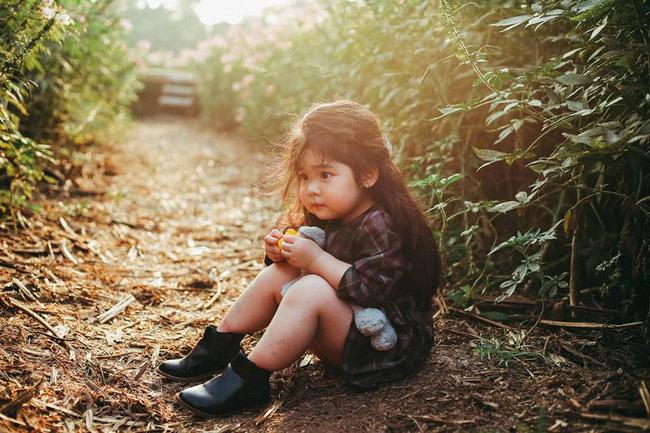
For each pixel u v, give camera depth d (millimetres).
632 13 1671
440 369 1741
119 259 2885
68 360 1855
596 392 1566
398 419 1527
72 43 3693
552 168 1759
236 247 3236
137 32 14586
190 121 8945
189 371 1804
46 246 2777
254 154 6152
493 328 2047
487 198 2611
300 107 4258
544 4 1972
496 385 1647
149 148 6129
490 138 2586
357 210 1740
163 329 2188
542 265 2291
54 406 1609
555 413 1489
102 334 2080
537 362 1768
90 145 5172
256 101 6594
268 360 1622
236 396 1637
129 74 6055
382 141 1737
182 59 8914
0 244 2684
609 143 1516
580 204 2012
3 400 1561
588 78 1751
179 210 3924
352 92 3414
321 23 5004
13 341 1893
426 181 2137
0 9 2518
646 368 1686
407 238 1715
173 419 1643
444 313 2154
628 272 2068
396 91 2752
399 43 2859
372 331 1607
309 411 1626
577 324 1953
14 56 2430
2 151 2670
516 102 1841
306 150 1671
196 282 2643
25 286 2299
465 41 2275
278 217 2023
